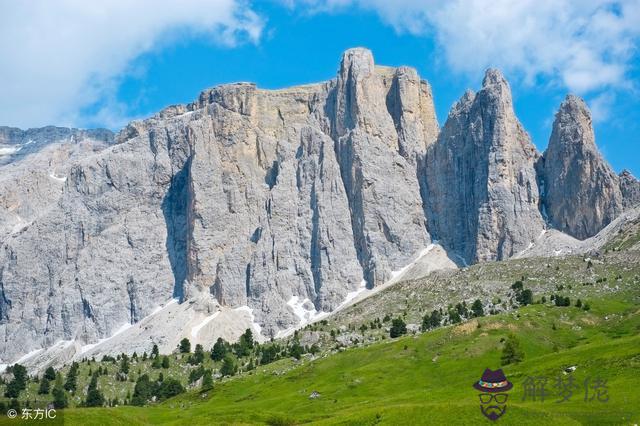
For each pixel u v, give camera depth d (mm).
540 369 163500
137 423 161000
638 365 151000
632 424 125312
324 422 143625
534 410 130125
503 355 193125
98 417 157250
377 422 136500
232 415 178250
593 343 189875
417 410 136000
